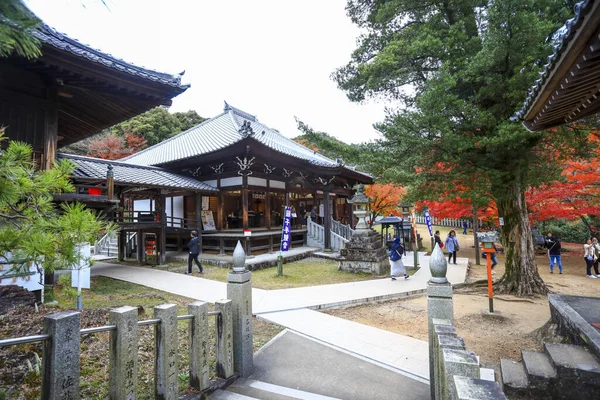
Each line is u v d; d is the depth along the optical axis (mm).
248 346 4043
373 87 8891
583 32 2662
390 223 15984
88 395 3070
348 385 3770
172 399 2967
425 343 5102
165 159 16438
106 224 3463
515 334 5703
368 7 9516
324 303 7352
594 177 11344
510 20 6746
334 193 20578
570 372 3307
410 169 8039
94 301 7184
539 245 19266
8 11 1543
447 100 7414
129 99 7555
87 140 29375
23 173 2844
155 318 2945
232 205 17109
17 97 6398
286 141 23312
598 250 11961
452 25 8234
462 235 29469
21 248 2805
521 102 7309
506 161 8234
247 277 4113
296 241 17359
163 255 12750
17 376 2984
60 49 5480
